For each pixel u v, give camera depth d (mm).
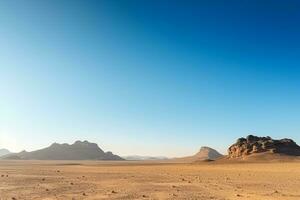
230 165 136625
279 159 164250
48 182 53125
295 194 38375
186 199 34094
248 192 40406
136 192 40312
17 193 37938
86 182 54156
